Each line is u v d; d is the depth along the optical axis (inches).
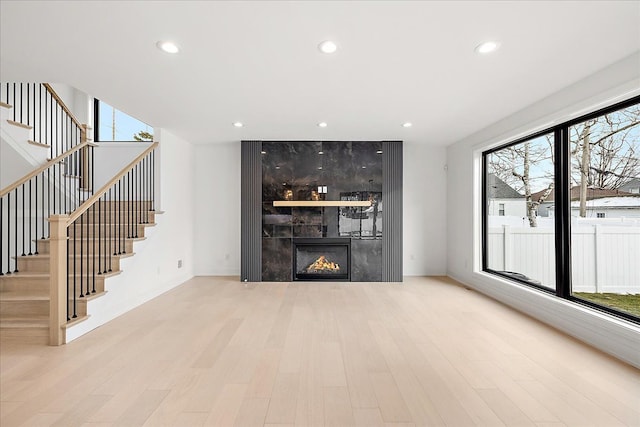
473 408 82.7
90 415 79.6
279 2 81.9
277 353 115.6
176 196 224.5
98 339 128.2
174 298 191.8
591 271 131.0
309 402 85.4
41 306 135.1
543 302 148.4
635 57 106.5
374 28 94.0
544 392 90.1
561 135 145.4
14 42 101.0
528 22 90.6
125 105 162.6
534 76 125.5
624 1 80.9
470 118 181.5
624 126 118.3
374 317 156.1
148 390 91.0
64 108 208.7
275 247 240.4
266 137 230.4
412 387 92.9
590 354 114.3
